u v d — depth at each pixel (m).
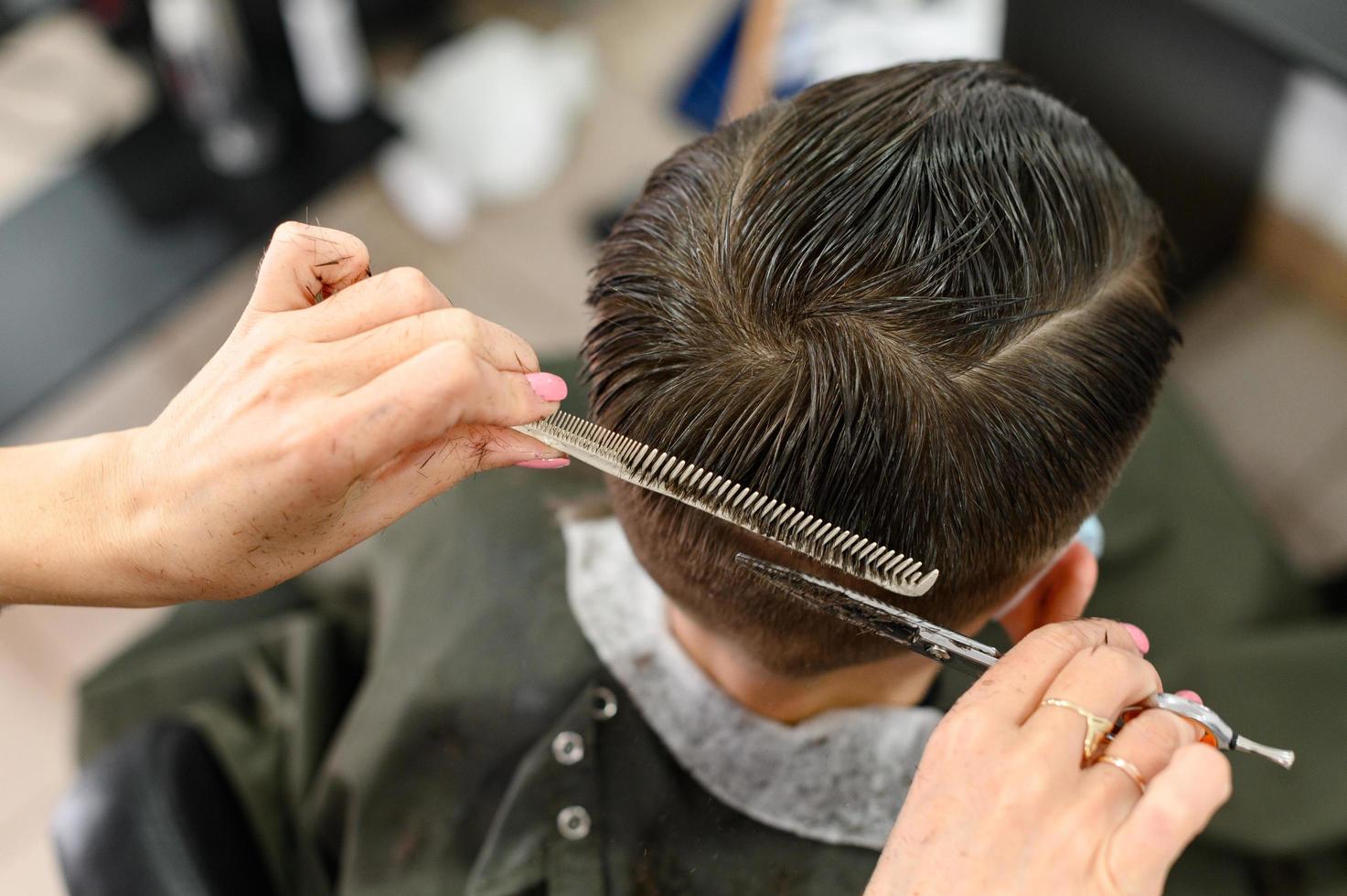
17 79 1.74
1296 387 1.52
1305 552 1.41
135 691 0.92
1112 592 1.00
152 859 0.68
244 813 0.79
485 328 0.43
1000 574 0.51
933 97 0.49
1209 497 1.03
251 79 1.52
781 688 0.59
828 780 0.61
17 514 0.50
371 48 1.78
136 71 1.69
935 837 0.43
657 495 0.49
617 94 1.81
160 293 1.42
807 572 0.48
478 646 0.71
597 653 0.67
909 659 0.56
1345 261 1.49
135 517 0.47
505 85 1.69
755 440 0.46
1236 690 0.89
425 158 1.71
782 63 1.26
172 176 1.50
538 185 1.75
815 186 0.47
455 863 0.71
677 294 0.47
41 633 1.46
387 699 0.74
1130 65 1.18
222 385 0.43
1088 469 0.50
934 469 0.45
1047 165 0.48
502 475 0.76
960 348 0.46
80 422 1.58
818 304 0.46
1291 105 1.36
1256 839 0.82
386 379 0.39
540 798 0.64
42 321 1.39
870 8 1.24
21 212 1.47
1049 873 0.41
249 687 0.91
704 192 0.49
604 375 0.50
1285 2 0.97
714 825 0.63
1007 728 0.43
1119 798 0.42
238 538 0.45
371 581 0.83
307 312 0.43
